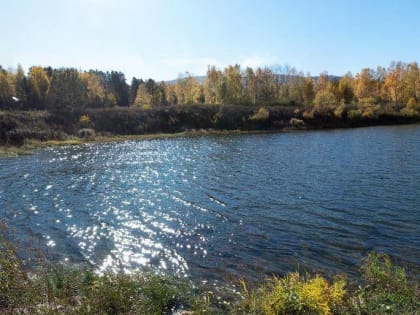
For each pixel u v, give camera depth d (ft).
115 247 44.60
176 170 101.24
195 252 42.39
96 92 291.79
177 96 328.90
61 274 32.14
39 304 25.18
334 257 39.42
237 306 27.37
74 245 45.29
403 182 74.59
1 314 22.84
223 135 215.92
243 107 276.21
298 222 52.29
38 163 118.42
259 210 59.31
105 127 224.12
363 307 23.90
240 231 49.42
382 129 218.18
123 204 66.03
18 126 183.01
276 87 356.59
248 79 333.42
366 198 63.57
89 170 103.96
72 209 62.95
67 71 258.57
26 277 30.66
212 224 53.06
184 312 25.96
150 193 74.43
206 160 118.32
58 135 191.11
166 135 217.77
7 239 45.50
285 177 85.30
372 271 30.66
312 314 23.18
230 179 85.87
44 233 50.03
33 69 264.31
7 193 75.87
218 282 33.91
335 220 52.42
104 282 28.27
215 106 270.05
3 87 240.32
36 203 67.41
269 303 25.16
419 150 119.85
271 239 45.80
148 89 350.43
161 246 44.68
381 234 46.09
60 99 248.32
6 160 125.90
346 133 201.36
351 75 386.73
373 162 100.17
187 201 67.00
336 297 24.84
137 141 192.95
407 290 26.30
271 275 35.45
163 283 31.63
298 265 37.55
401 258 38.45
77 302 25.75
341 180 79.00
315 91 351.87
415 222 50.21
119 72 406.00
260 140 179.63
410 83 316.40
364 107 277.23
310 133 212.64
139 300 26.30
